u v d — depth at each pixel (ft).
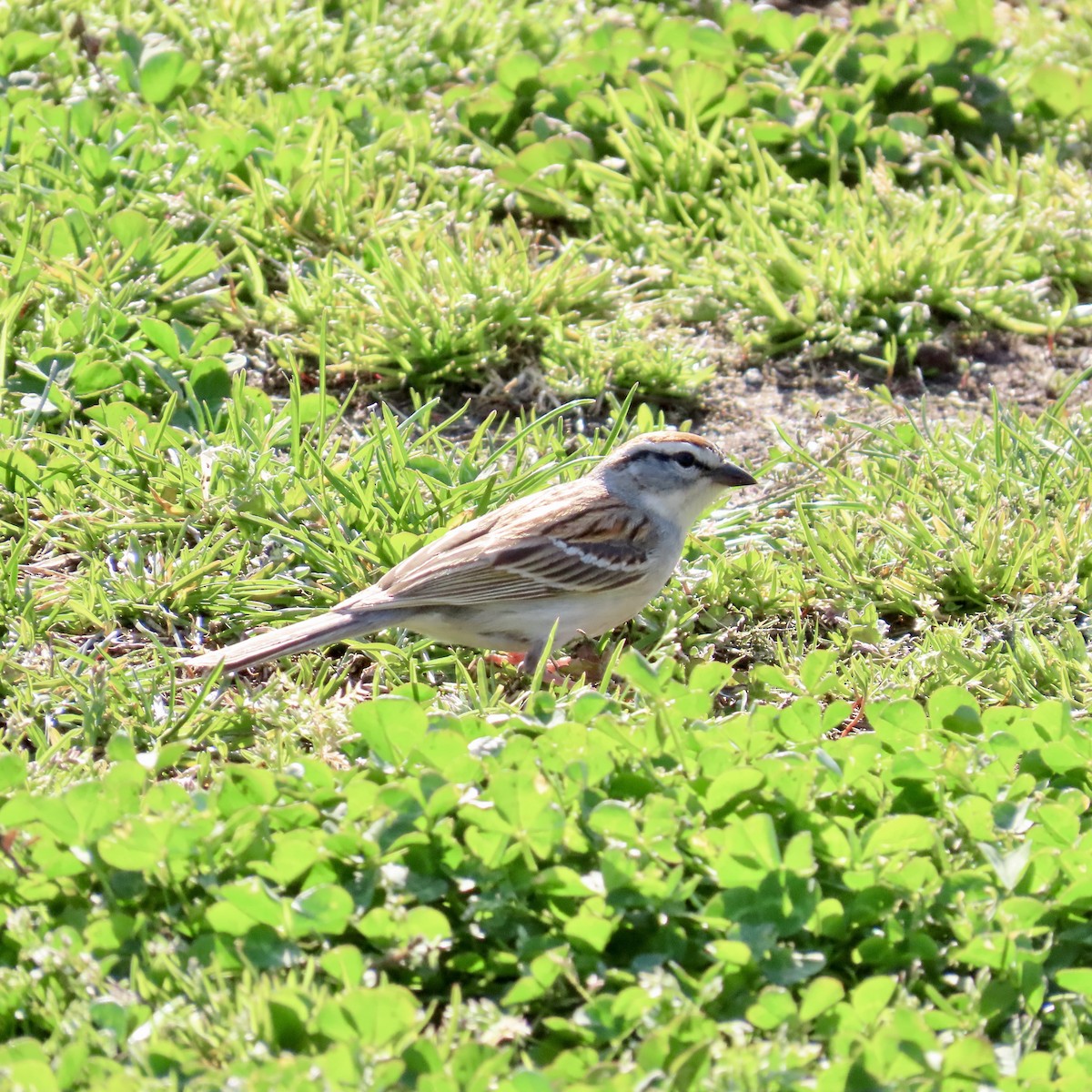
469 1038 20.65
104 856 22.34
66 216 40.60
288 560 33.06
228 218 43.34
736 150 48.57
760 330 43.68
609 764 24.61
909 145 49.75
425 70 51.72
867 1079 20.07
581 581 31.30
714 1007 21.36
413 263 41.42
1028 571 33.73
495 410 39.78
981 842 23.81
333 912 21.75
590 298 43.11
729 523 36.29
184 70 48.29
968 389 42.68
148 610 31.63
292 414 35.60
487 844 22.70
